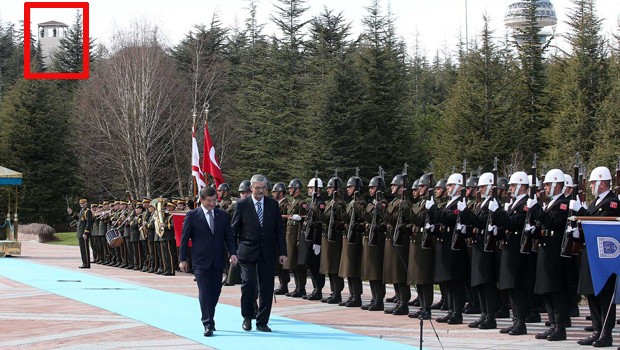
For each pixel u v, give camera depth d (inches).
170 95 2263.8
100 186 2410.2
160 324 545.6
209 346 460.4
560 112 1748.3
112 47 2372.0
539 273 494.3
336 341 479.8
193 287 804.6
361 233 646.5
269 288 518.3
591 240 454.0
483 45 1849.2
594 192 486.9
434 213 553.0
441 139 1844.2
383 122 1654.8
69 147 2293.3
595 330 481.1
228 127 2225.6
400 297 606.9
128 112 2199.8
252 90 1991.9
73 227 2317.9
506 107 1740.9
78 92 2512.3
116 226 1085.1
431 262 571.8
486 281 531.5
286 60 1918.1
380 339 488.4
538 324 572.4
